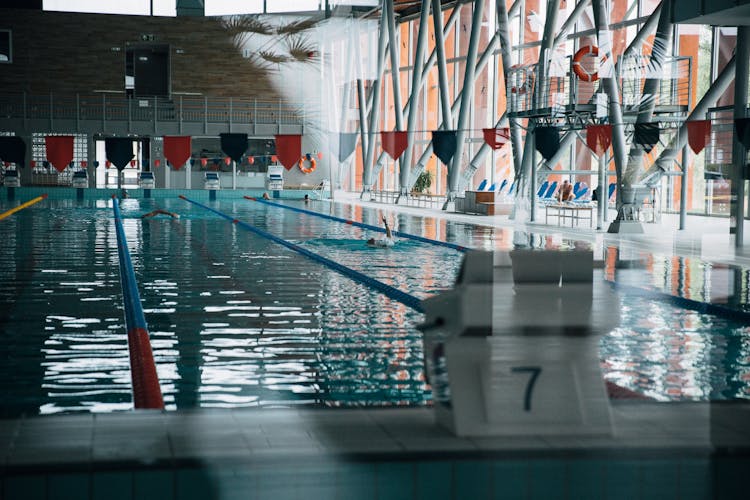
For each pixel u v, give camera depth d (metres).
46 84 33.53
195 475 3.11
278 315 7.76
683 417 3.84
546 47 18.77
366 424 3.70
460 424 3.55
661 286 9.28
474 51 23.50
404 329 7.13
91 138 32.75
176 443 3.40
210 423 3.71
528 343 3.79
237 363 5.88
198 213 22.75
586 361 3.80
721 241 14.50
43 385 5.24
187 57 34.50
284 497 3.13
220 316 7.68
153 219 20.12
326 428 3.63
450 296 3.89
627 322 7.45
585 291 3.90
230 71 34.66
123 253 12.80
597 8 16.48
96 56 33.78
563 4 23.91
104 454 3.25
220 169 33.69
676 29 20.64
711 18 11.48
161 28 34.19
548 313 3.86
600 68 16.52
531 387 3.68
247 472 3.12
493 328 3.74
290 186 34.06
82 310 7.91
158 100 34.44
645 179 16.86
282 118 34.44
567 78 18.64
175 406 4.81
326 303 8.45
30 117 31.66
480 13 23.31
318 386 5.29
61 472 3.05
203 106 34.69
